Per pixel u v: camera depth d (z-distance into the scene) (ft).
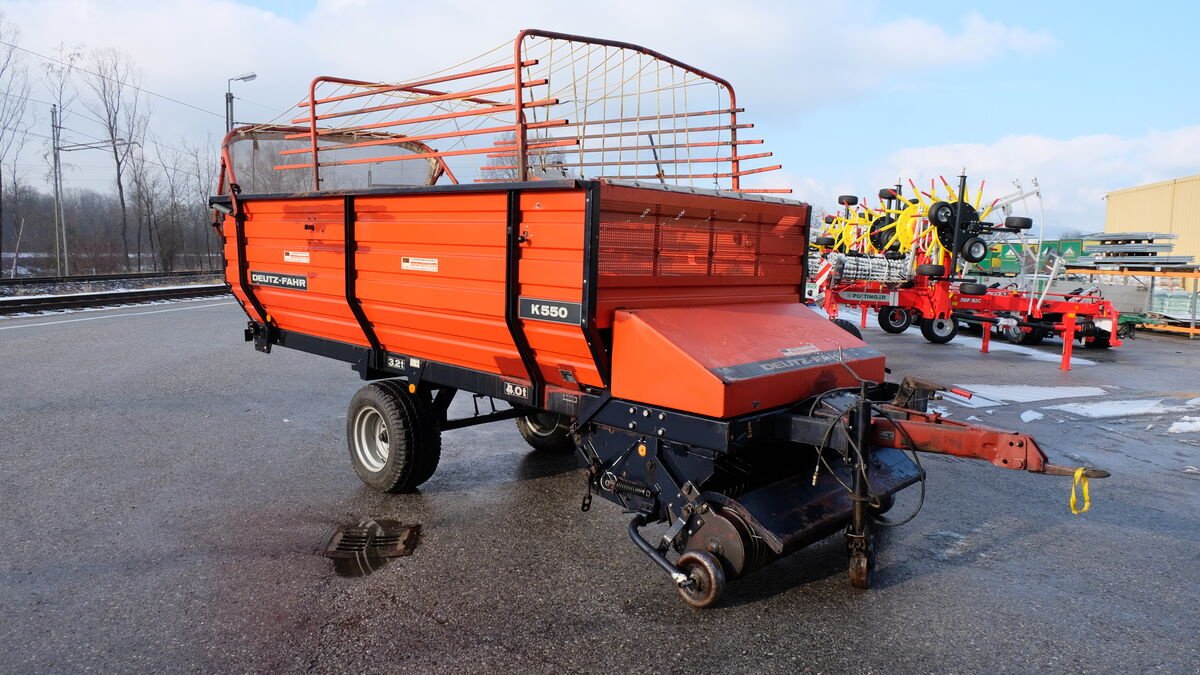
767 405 12.07
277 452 20.48
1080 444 22.49
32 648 10.56
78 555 13.70
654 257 13.24
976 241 42.75
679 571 11.91
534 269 12.87
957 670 10.32
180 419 23.86
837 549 14.55
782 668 10.33
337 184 21.17
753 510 11.61
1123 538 15.24
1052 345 47.75
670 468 12.26
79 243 143.54
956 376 33.86
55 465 18.97
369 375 18.37
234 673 10.02
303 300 18.56
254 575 12.99
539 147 15.42
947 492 18.03
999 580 13.21
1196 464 20.49
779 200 16.17
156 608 11.77
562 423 19.83
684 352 11.65
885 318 46.73
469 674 10.07
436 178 22.24
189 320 50.49
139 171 140.56
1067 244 64.59
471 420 18.20
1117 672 10.32
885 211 48.96
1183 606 12.28
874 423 11.74
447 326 15.02
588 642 10.94
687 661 10.48
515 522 15.67
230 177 19.89
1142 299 50.21
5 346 37.58
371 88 16.67
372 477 17.34
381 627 11.28
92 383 29.07
